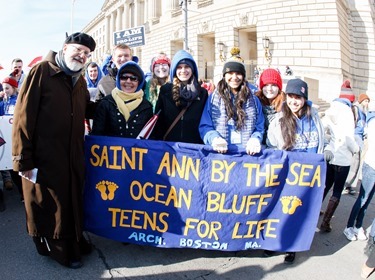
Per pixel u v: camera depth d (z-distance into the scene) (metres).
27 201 2.85
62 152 2.80
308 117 3.31
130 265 3.11
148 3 39.59
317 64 22.31
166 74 4.38
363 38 24.09
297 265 3.21
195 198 3.13
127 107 3.31
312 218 3.21
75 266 3.00
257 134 3.26
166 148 3.14
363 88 23.98
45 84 2.70
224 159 3.14
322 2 22.09
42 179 2.77
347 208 4.97
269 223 3.22
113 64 4.63
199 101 3.44
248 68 25.55
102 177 3.16
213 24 28.53
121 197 3.15
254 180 3.14
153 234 3.17
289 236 3.21
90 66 5.53
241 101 3.24
